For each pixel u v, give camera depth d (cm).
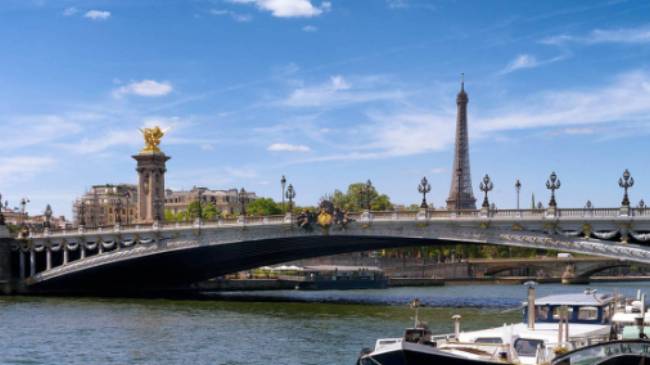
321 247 10762
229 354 5684
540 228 8106
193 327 7300
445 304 10044
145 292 12762
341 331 6919
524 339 3869
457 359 3503
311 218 9588
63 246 12125
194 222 10556
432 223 8769
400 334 6681
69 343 6269
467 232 8556
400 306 9638
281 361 5369
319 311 8881
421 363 3494
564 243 7919
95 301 10481
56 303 10138
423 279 17912
